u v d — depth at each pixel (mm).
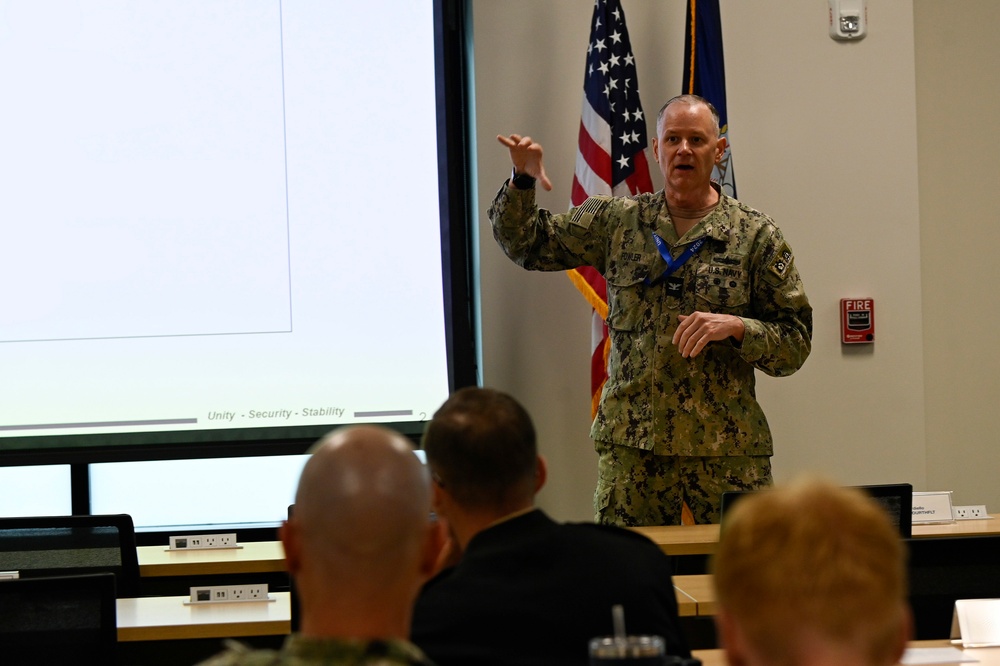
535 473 2602
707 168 5363
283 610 3955
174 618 3793
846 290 7352
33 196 6941
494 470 2471
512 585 2305
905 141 7422
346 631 1599
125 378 6941
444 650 2225
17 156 6941
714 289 5301
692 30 6953
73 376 6922
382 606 1616
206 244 6988
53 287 6926
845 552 1238
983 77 7723
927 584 3238
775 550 1255
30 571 4094
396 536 1630
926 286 7648
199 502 7277
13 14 6953
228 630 3695
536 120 7273
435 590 2328
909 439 7352
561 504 7242
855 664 1233
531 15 7297
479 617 2248
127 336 6945
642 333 5379
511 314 7242
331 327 7012
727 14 7367
